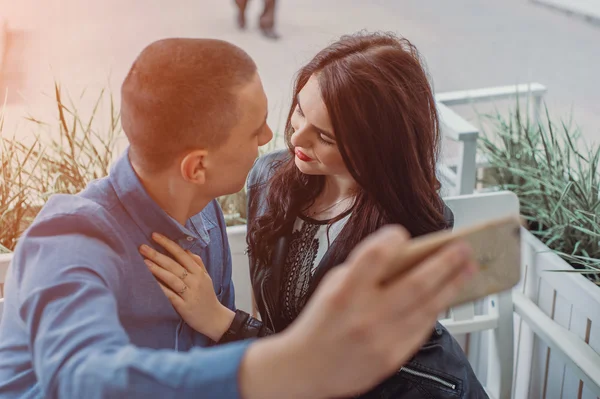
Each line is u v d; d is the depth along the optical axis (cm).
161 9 445
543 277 156
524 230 162
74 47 358
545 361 161
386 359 47
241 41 381
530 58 368
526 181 176
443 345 112
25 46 348
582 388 149
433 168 108
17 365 78
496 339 158
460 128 166
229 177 85
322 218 112
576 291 145
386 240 47
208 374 51
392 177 100
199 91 78
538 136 180
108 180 87
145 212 86
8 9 410
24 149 163
